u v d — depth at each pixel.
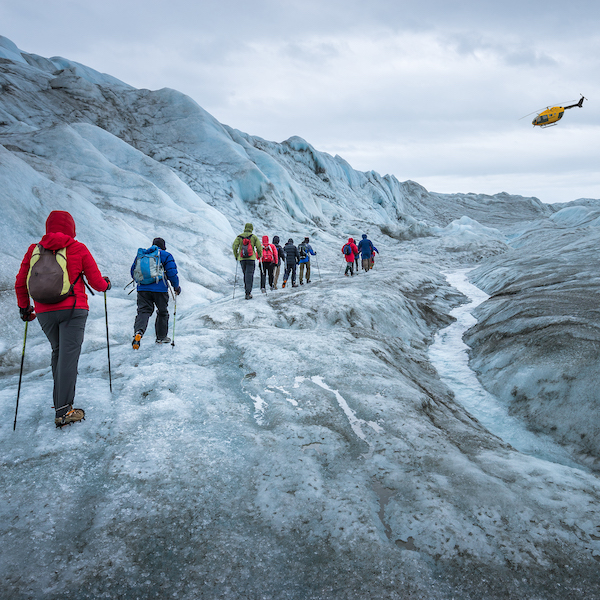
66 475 2.35
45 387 3.40
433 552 1.89
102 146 17.06
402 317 7.57
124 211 12.58
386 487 2.42
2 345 6.09
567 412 3.71
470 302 10.30
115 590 1.64
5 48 27.55
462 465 2.59
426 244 25.25
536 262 10.66
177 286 4.65
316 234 22.95
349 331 6.09
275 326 6.61
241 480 2.41
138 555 1.82
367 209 43.56
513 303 6.58
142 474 2.37
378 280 10.43
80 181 13.34
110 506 2.11
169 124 25.89
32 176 9.12
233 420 3.13
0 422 2.80
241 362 4.51
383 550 1.87
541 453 3.46
